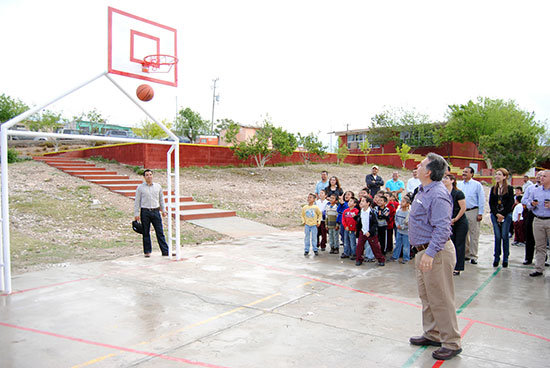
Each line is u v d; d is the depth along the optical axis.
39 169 16.06
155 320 4.70
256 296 5.70
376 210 8.33
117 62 7.06
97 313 4.91
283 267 7.52
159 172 18.17
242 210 14.30
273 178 21.11
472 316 4.98
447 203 3.80
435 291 3.81
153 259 7.99
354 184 21.58
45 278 6.45
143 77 7.54
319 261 8.09
